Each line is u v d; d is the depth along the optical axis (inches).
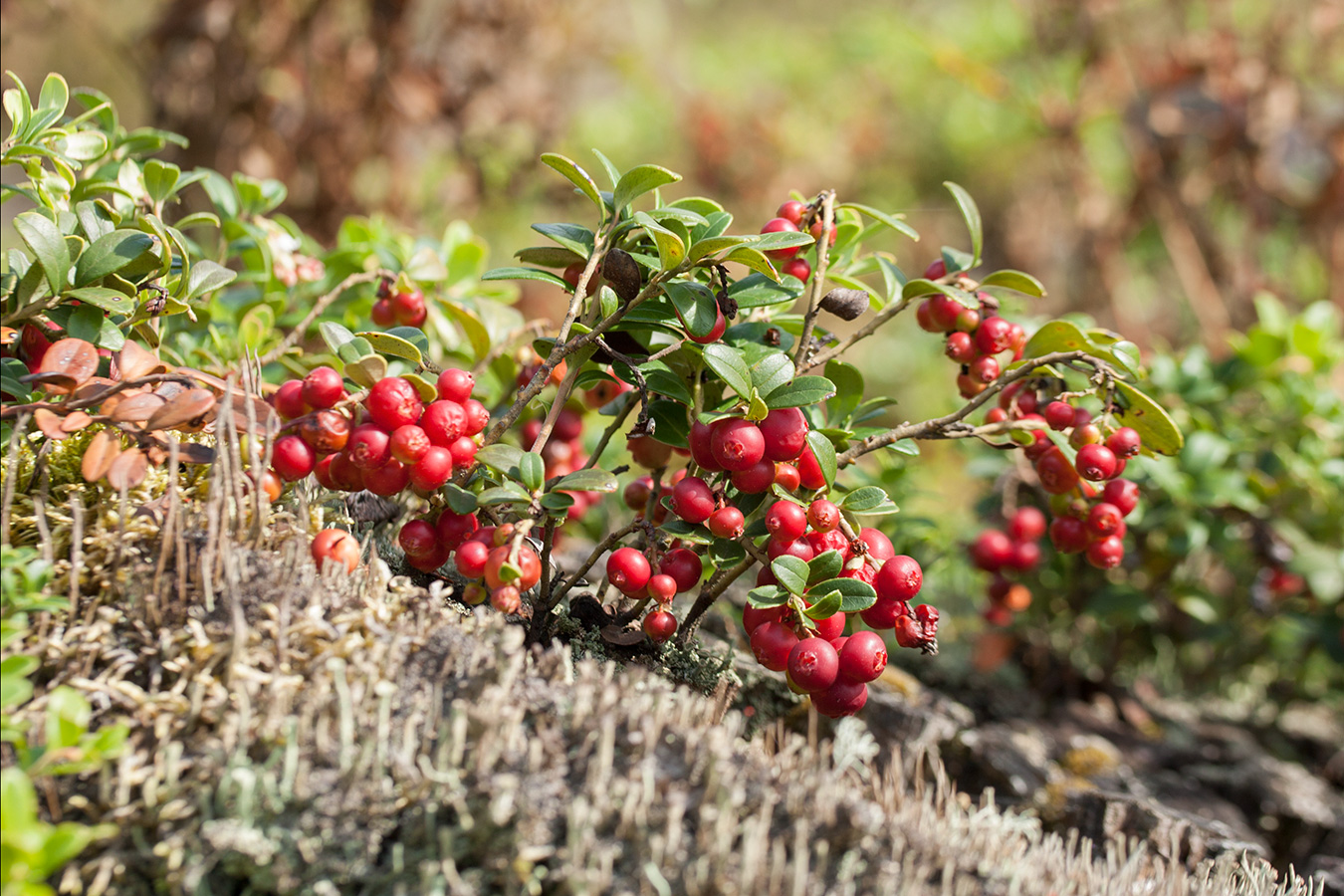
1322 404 34.7
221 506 23.8
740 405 24.8
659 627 24.9
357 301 29.2
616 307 25.0
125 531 24.1
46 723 23.0
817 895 22.9
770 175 81.7
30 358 25.2
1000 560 30.5
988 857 23.7
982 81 74.3
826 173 84.3
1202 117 62.7
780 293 25.2
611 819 23.0
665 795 23.2
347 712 23.0
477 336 28.0
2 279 25.2
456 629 24.0
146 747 23.2
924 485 51.9
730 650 26.5
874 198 87.7
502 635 23.7
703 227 25.3
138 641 23.6
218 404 24.2
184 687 23.4
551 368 25.0
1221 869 25.2
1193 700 38.6
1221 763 31.2
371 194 58.5
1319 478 34.3
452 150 60.5
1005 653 32.9
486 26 60.1
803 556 24.6
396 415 24.1
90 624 23.6
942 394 76.6
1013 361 26.1
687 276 25.4
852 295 25.2
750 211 81.3
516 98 61.4
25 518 24.2
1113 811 27.8
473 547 24.3
